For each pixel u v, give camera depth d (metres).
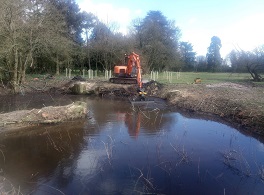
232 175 6.16
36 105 14.76
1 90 19.75
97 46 34.44
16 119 9.97
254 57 24.50
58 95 19.52
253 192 5.41
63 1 33.91
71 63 34.72
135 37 38.72
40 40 21.22
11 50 19.27
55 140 8.54
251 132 9.48
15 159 7.00
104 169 6.40
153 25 39.34
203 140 8.69
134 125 10.57
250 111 10.62
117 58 34.94
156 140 8.64
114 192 5.34
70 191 5.39
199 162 6.86
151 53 37.47
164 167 6.53
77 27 35.94
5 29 18.48
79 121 11.01
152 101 15.95
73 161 6.88
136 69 19.83
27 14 20.62
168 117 12.08
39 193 5.31
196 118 11.92
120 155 7.29
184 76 33.88
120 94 19.02
